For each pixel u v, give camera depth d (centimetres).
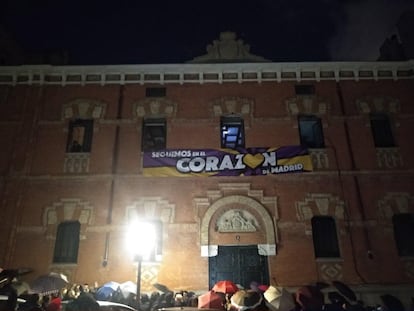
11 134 1522
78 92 1597
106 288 1093
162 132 1575
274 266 1339
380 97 1596
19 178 1447
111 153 1495
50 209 1409
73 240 1402
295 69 1619
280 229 1387
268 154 1483
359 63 1622
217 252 1362
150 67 1611
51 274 1152
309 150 1506
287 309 966
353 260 1345
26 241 1367
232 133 1617
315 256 1357
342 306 994
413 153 1503
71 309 831
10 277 1117
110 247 1361
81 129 1568
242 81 1616
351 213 1409
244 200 1423
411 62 1622
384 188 1448
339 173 1466
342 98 1596
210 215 1402
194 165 1470
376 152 1507
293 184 1451
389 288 1299
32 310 855
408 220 1434
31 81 1606
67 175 1457
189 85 1611
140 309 1030
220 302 966
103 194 1432
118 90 1602
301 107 1572
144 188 1443
